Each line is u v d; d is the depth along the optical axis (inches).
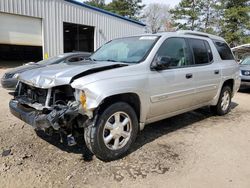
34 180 125.3
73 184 123.1
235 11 1393.9
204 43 220.8
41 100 145.1
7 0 593.3
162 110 176.4
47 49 685.3
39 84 140.6
